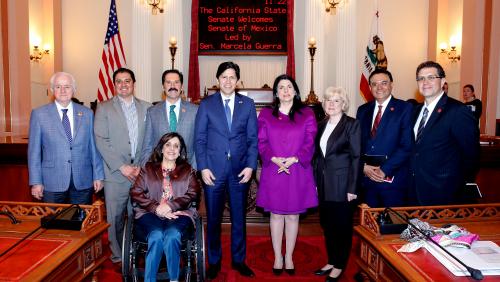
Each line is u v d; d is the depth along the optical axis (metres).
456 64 8.48
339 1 8.20
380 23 8.55
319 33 8.12
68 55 8.69
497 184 4.64
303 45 8.36
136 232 2.73
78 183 3.18
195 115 3.30
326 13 8.34
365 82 7.79
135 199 2.87
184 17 8.50
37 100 8.45
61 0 8.65
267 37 8.30
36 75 8.39
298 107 3.17
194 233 2.76
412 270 1.85
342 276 3.24
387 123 3.08
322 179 3.10
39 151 3.10
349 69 8.16
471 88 6.73
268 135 3.14
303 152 3.06
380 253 2.12
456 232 2.19
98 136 3.26
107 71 7.39
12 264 1.95
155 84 8.31
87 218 2.44
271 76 8.59
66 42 8.70
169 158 2.97
